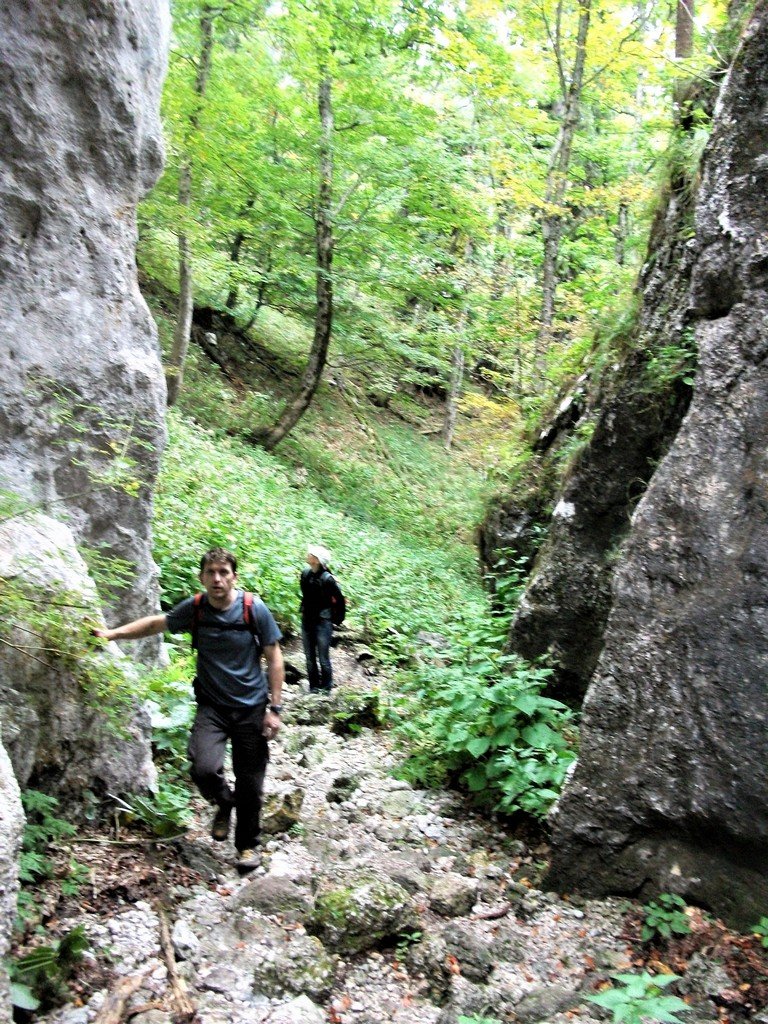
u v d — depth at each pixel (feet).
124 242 16.65
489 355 60.39
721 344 14.30
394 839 16.26
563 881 14.25
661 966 12.04
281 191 56.70
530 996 11.21
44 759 12.66
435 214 57.41
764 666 12.79
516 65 55.42
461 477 72.49
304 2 50.03
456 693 19.12
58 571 13.02
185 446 44.14
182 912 12.06
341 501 56.13
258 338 73.67
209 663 13.88
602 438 20.83
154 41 17.95
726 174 14.60
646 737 13.92
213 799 13.83
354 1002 10.89
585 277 45.85
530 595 21.62
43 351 14.73
